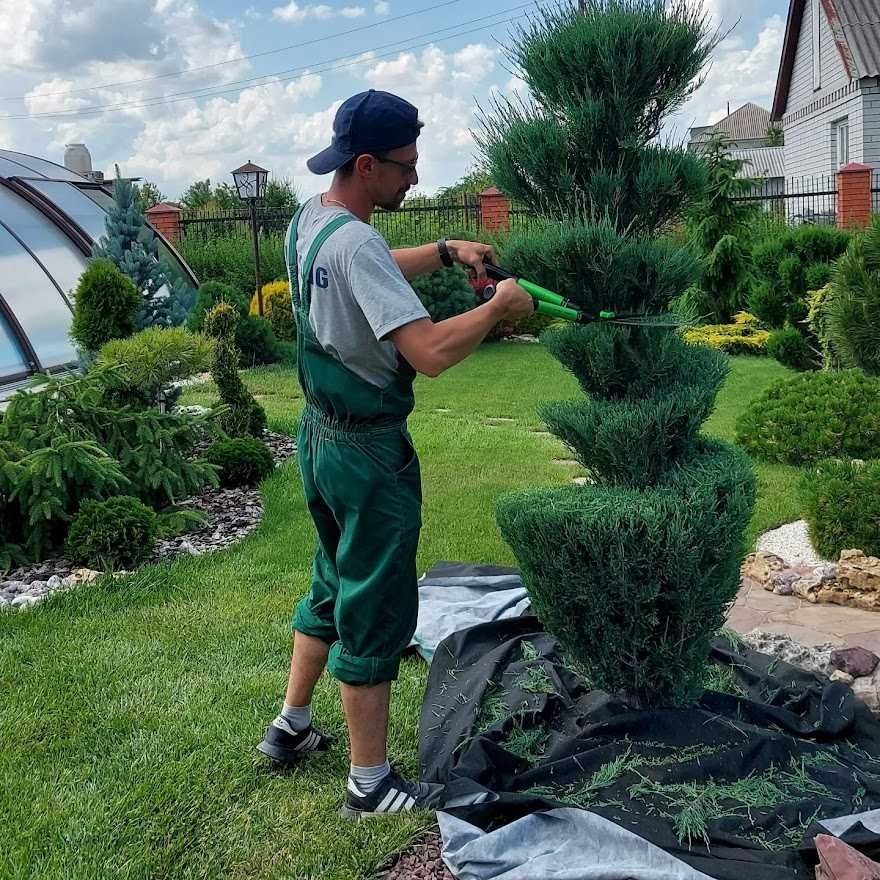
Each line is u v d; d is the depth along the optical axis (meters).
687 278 2.69
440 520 5.81
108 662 3.72
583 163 2.81
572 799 2.61
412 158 2.52
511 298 2.43
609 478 2.86
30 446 5.48
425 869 2.46
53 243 11.86
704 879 2.24
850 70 20.33
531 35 2.81
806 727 2.97
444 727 3.10
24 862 2.48
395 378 2.49
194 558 5.08
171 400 7.38
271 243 18.44
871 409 6.94
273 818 2.67
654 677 2.85
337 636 2.80
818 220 18.50
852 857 2.15
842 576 4.34
